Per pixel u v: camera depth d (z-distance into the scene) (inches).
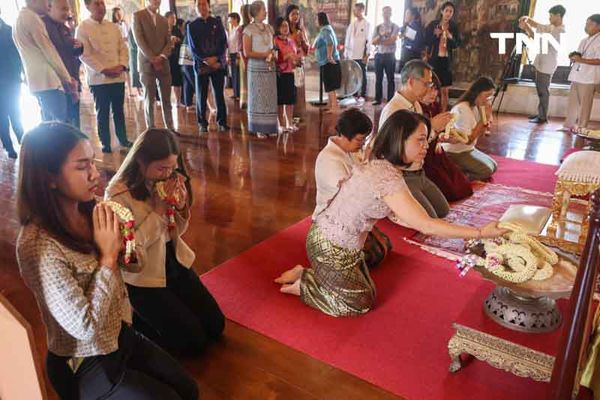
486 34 300.5
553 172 175.5
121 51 192.1
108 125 195.8
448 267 106.7
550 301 68.8
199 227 127.4
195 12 378.9
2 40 178.2
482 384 71.7
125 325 57.6
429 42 278.2
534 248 70.7
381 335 83.0
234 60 321.7
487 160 169.2
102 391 52.0
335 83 295.0
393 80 317.4
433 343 81.1
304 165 183.9
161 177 69.3
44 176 44.1
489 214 136.8
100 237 47.1
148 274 72.2
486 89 155.9
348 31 326.0
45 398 29.0
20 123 192.9
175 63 298.5
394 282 100.4
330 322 86.7
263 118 223.8
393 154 76.8
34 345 27.8
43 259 44.6
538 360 62.8
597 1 269.1
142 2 402.0
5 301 27.2
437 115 139.1
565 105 283.0
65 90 171.6
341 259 86.2
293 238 120.5
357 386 71.7
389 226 128.5
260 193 153.7
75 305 45.4
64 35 175.8
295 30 255.1
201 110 234.8
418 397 69.4
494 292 72.1
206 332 80.7
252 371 74.7
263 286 98.3
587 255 42.7
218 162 187.3
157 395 53.5
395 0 335.6
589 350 55.3
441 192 143.8
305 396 69.8
